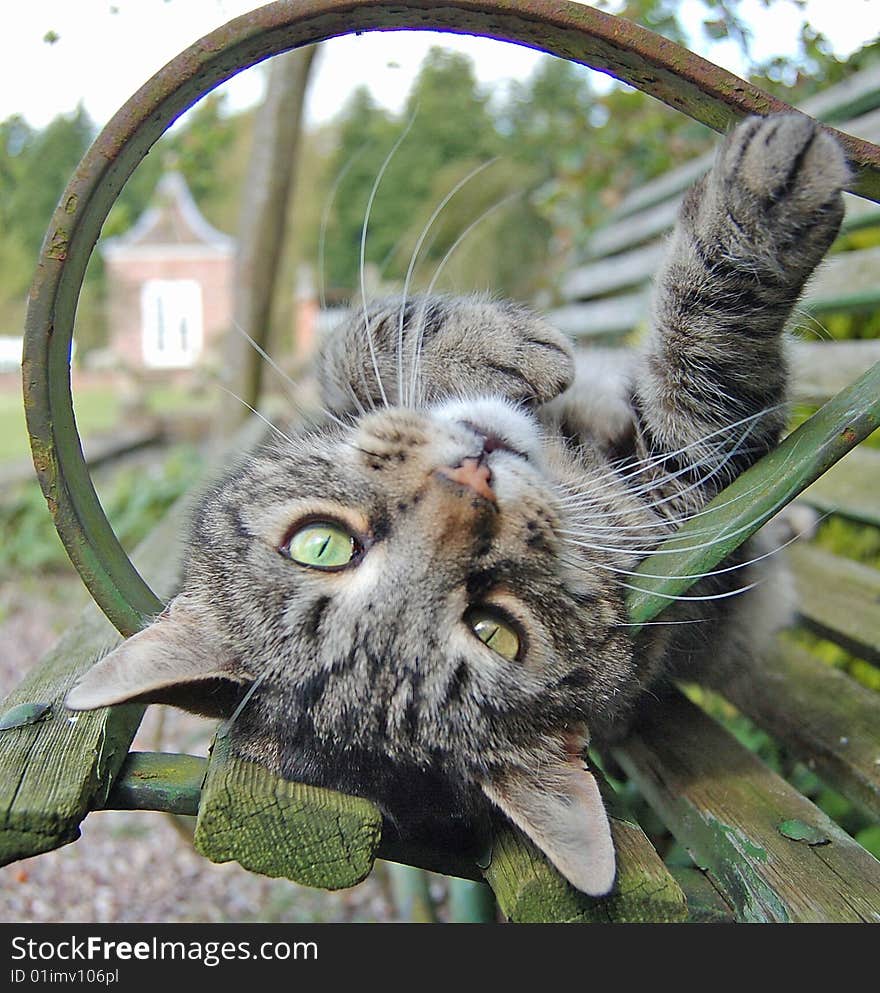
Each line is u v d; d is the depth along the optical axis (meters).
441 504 0.24
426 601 0.23
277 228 0.81
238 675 0.24
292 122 0.79
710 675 0.32
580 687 0.24
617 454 0.30
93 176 0.21
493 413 0.27
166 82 0.20
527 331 0.30
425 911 0.42
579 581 0.25
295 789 0.22
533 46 0.21
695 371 0.27
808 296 0.28
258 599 0.24
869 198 0.22
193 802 0.23
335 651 0.24
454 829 0.23
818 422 0.23
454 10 0.20
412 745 0.23
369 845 0.21
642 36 0.20
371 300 0.34
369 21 0.20
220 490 0.29
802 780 0.36
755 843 0.23
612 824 0.23
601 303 0.71
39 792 0.21
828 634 0.36
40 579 0.97
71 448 0.23
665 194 0.70
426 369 0.30
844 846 0.23
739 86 0.21
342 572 0.24
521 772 0.23
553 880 0.20
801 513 0.42
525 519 0.24
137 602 0.25
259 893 0.51
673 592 0.24
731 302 0.25
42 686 0.27
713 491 0.28
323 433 0.29
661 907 0.20
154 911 0.49
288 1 0.20
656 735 0.29
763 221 0.23
